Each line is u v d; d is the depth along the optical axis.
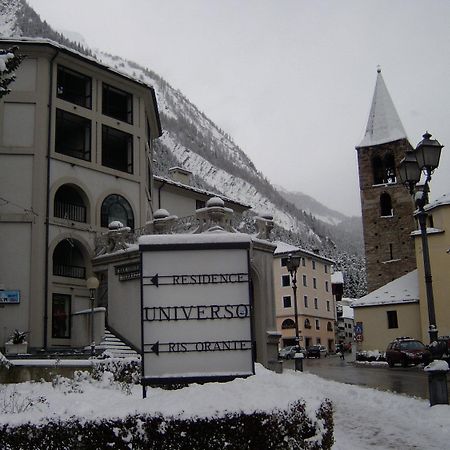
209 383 8.89
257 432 6.70
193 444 6.64
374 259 56.97
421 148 15.80
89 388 17.34
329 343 87.69
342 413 14.68
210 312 9.52
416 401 16.17
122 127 34.22
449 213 43.41
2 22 181.12
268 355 28.77
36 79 30.52
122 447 6.66
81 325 28.62
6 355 25.14
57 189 30.27
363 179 59.03
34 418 6.92
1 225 28.81
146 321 9.47
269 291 29.66
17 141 29.72
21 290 28.25
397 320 46.59
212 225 27.08
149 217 37.91
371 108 61.59
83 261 31.02
